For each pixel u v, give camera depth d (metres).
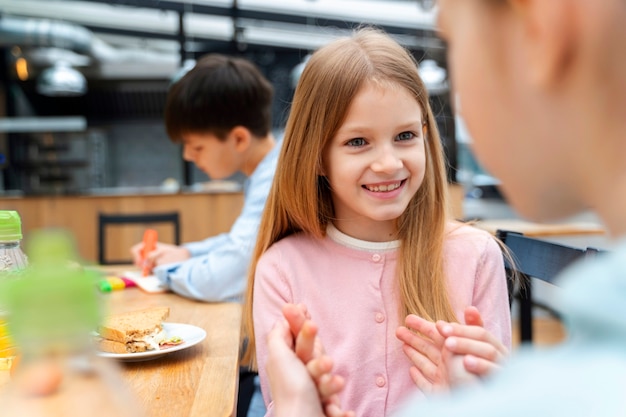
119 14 5.82
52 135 6.33
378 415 0.93
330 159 0.96
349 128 0.91
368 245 1.02
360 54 0.94
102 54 6.20
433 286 0.97
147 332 0.89
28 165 6.30
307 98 0.96
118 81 6.30
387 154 0.90
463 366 0.57
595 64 0.24
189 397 0.73
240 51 6.29
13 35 5.41
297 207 1.02
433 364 0.72
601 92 0.25
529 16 0.25
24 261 0.93
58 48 5.72
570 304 0.25
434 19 0.31
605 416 0.22
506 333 1.00
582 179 0.27
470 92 0.28
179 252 1.67
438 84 3.94
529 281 1.21
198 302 1.33
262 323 0.99
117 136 6.68
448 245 1.03
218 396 0.74
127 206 3.74
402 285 0.98
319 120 0.94
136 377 0.81
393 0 5.32
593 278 0.25
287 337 0.60
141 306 1.28
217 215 3.77
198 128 1.59
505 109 0.27
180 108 1.59
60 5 5.59
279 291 1.01
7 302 0.36
